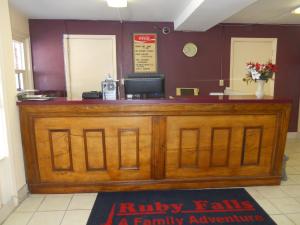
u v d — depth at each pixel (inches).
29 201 100.1
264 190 109.1
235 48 189.2
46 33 172.7
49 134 101.7
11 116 95.0
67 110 99.6
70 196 104.0
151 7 144.6
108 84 106.0
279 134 109.0
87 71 179.6
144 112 101.5
